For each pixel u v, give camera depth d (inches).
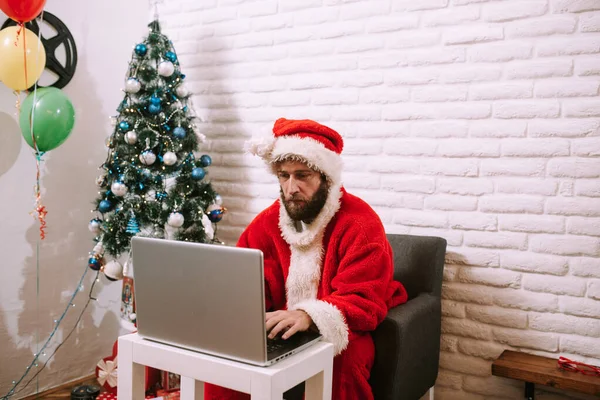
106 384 106.7
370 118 102.9
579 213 86.2
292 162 72.2
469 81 93.7
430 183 97.4
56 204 111.5
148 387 104.8
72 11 113.2
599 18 84.2
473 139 93.6
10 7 83.0
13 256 103.9
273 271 79.4
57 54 110.1
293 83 111.7
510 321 91.4
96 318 120.5
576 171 86.1
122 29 124.5
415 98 98.5
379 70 101.8
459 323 95.0
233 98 120.1
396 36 100.0
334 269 74.0
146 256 55.9
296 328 59.8
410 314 75.2
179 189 109.0
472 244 94.0
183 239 108.3
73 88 114.2
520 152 89.9
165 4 128.0
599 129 84.5
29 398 106.0
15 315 104.6
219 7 120.8
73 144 114.4
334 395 67.4
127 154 106.4
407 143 99.3
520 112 89.7
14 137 102.9
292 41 111.5
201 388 59.6
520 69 89.7
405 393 74.1
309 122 74.7
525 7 89.0
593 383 75.4
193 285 53.2
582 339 86.4
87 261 117.9
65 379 114.4
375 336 71.3
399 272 89.0
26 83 91.0
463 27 94.0
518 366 82.1
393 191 100.9
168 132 109.0
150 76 107.5
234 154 121.0
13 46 87.9
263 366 50.9
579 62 85.7
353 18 104.3
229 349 52.3
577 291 86.6
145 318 57.7
